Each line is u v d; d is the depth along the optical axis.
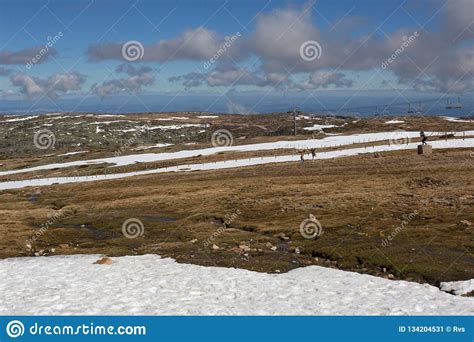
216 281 29.69
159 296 26.66
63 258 38.91
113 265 35.19
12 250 43.31
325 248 37.69
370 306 24.06
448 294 25.83
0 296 27.00
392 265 32.03
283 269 33.25
